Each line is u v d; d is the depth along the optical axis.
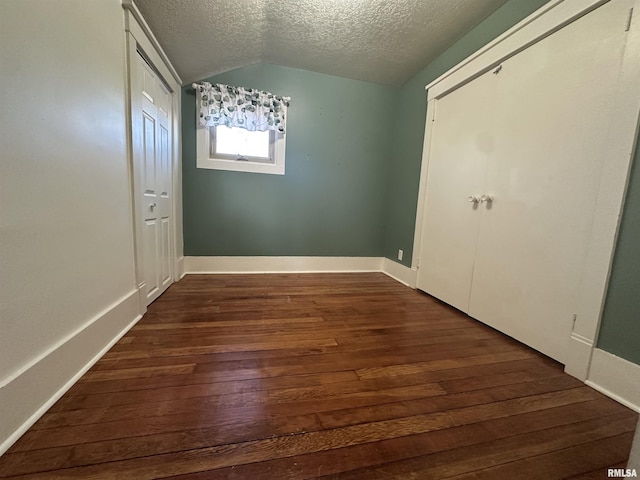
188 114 2.53
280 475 0.71
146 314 1.72
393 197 3.06
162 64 1.94
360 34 2.12
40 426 0.83
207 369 1.17
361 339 1.54
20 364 0.81
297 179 2.89
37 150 0.87
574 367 1.23
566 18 1.29
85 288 1.12
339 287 2.54
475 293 1.88
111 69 1.30
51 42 0.91
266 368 1.20
